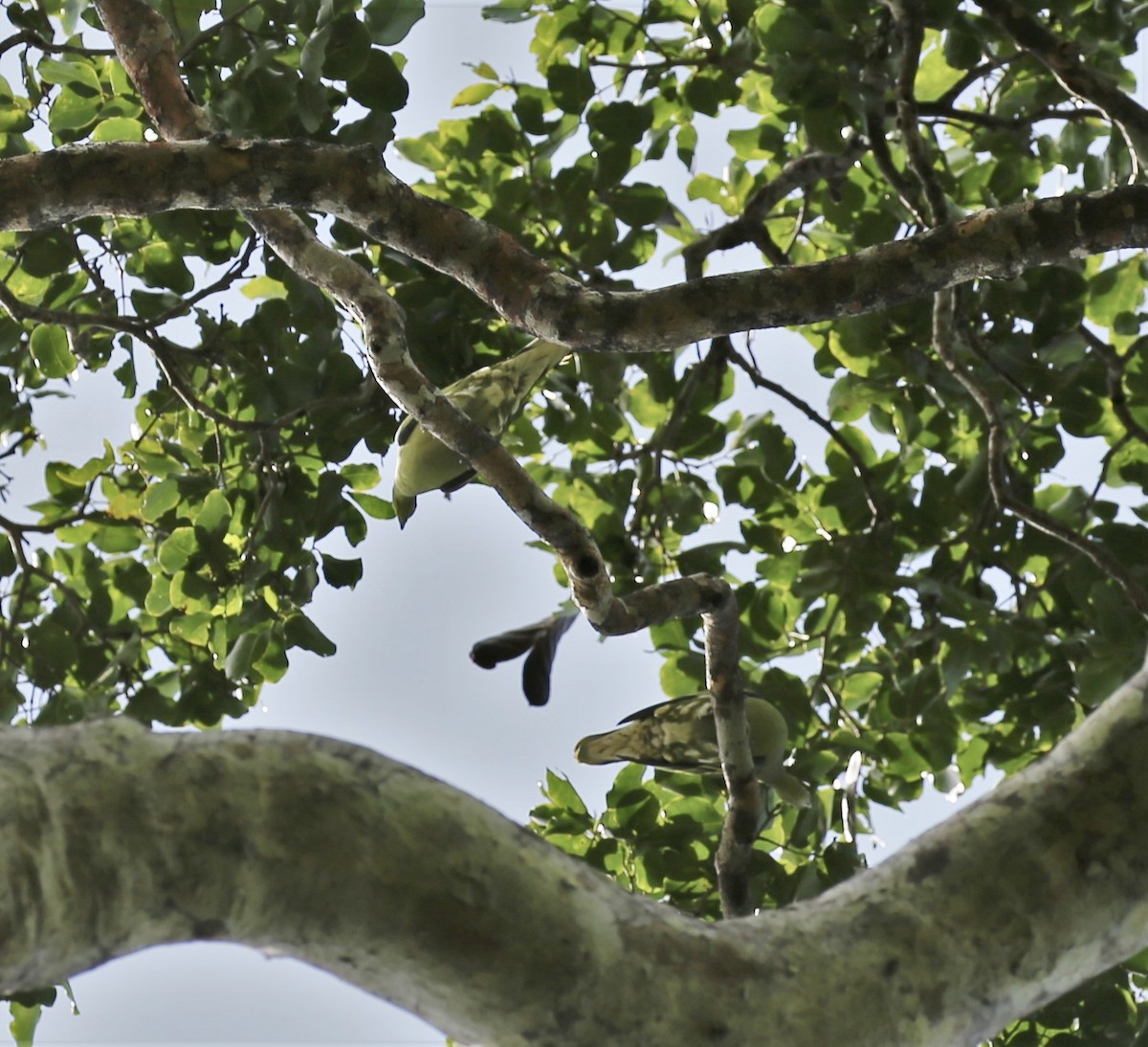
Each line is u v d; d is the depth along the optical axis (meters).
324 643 3.90
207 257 3.79
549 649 2.31
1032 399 4.00
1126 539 4.10
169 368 3.58
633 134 3.97
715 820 4.08
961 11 3.64
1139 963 3.61
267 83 3.12
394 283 3.92
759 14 4.00
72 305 3.85
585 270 4.04
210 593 3.94
